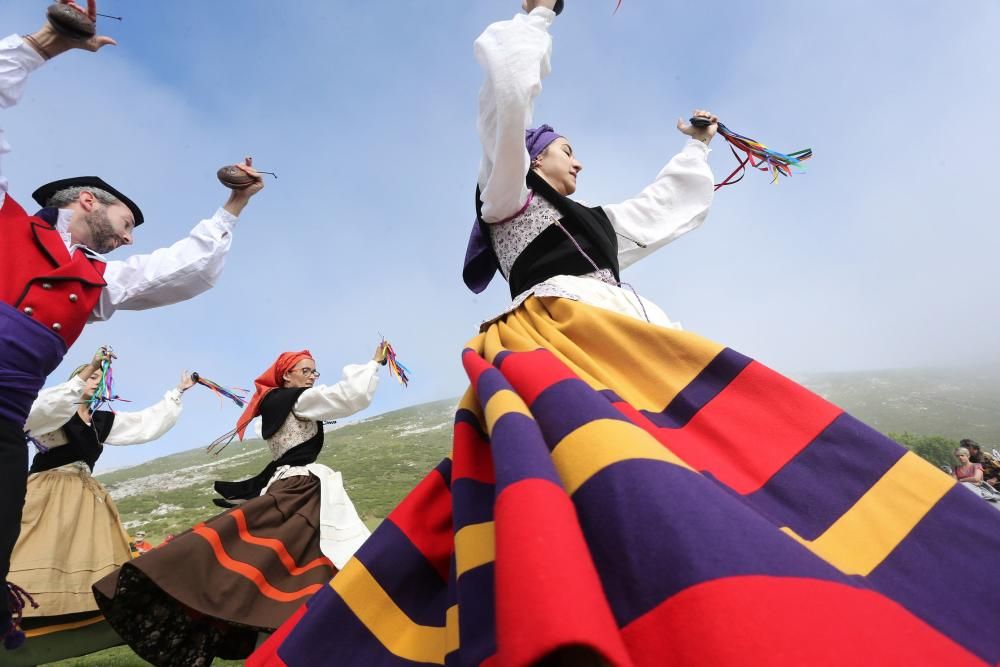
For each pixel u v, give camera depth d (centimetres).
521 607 76
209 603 288
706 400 148
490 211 206
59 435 412
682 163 257
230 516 339
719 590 81
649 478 98
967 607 106
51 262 221
